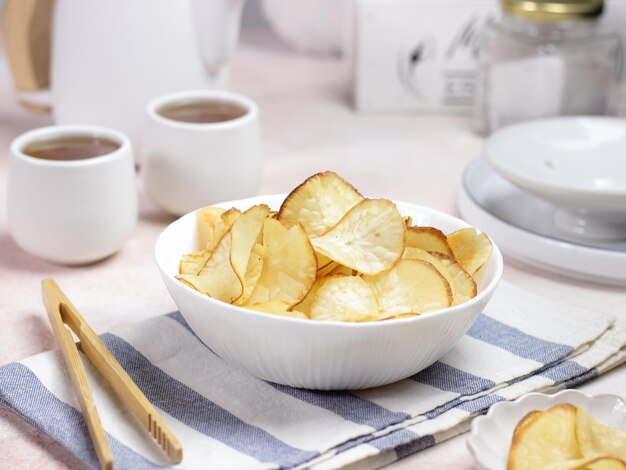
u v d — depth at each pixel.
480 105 0.98
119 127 0.87
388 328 0.56
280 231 0.59
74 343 0.62
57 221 0.72
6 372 0.61
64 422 0.58
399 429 0.58
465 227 0.66
